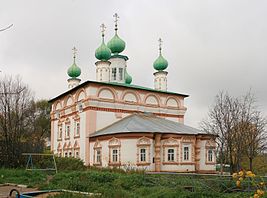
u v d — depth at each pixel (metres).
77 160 35.25
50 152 41.31
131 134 35.94
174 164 36.84
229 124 35.41
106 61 48.66
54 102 52.62
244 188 18.11
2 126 37.16
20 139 38.31
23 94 51.50
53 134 52.03
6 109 39.84
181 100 50.38
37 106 76.38
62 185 19.50
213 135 38.06
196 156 38.94
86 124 41.16
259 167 41.66
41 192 15.89
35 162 34.22
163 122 42.56
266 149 39.72
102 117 41.88
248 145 36.28
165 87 55.22
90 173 22.86
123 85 44.12
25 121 60.53
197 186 18.67
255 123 37.91
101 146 38.38
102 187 18.02
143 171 29.33
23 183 23.25
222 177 20.22
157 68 55.81
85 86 42.69
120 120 42.66
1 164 33.53
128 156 35.69
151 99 47.25
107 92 43.12
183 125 43.91
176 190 17.28
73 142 44.88
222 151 35.72
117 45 52.56
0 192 19.02
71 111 46.38
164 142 37.25
